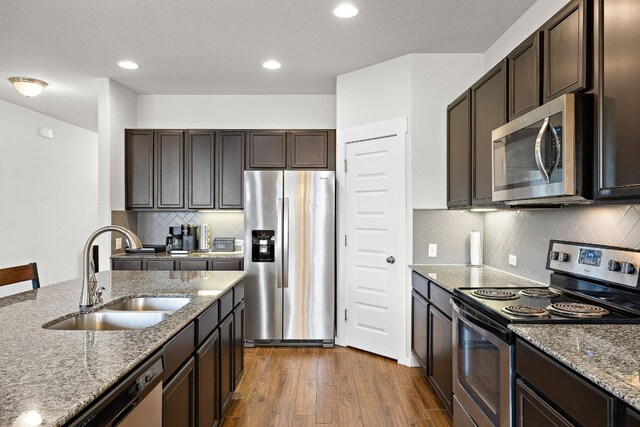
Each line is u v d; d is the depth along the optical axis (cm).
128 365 116
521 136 203
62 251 624
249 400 287
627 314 175
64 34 321
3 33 319
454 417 236
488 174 266
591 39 167
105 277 278
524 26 289
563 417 127
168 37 327
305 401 286
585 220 220
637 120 139
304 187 407
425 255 362
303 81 437
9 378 106
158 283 255
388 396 295
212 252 459
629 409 100
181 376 167
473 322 200
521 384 158
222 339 238
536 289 237
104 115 423
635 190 141
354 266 403
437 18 296
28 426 82
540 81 207
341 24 305
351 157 407
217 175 453
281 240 407
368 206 391
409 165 362
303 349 402
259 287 409
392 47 348
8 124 522
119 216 443
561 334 150
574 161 164
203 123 487
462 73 363
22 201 547
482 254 365
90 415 96
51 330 152
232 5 276
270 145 450
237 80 434
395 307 367
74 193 654
